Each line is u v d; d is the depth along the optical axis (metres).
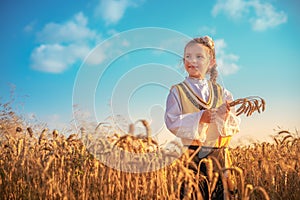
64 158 4.69
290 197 4.36
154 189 3.88
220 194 3.89
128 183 3.86
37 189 4.13
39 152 4.78
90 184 4.20
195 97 4.04
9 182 4.56
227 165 4.03
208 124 3.94
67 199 4.01
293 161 4.49
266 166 4.30
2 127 5.58
